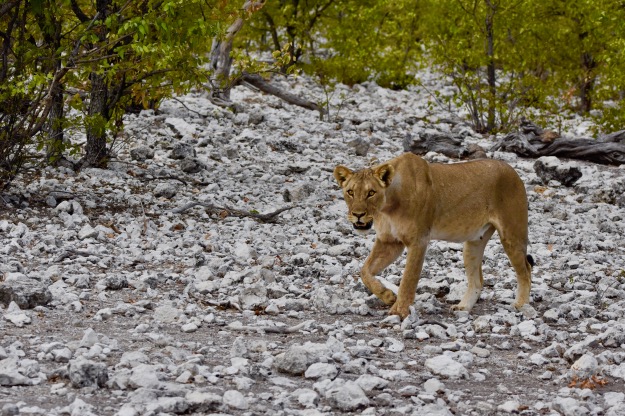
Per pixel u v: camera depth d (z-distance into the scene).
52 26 16.05
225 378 8.54
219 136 23.39
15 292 10.52
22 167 17.55
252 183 19.73
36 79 14.66
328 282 13.05
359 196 10.84
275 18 36.09
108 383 8.00
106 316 10.47
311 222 16.92
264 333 10.41
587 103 33.94
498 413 8.13
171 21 15.19
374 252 11.67
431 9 33.22
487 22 29.86
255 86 29.73
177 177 18.81
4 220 14.48
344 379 8.71
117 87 18.53
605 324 11.37
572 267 14.71
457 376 9.14
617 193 20.83
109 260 13.04
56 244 13.67
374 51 36.16
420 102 34.06
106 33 16.95
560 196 21.09
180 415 7.48
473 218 11.68
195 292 12.03
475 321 11.23
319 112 29.23
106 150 19.34
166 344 9.50
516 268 12.05
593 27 30.39
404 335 10.57
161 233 15.07
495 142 26.89
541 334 10.97
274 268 13.45
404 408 7.96
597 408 8.23
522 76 31.31
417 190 11.13
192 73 17.73
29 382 7.96
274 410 7.69
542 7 31.48
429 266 14.34
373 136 25.94
